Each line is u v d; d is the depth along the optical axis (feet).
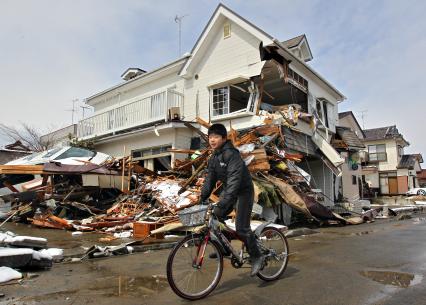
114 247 17.69
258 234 12.37
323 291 11.40
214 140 11.33
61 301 10.36
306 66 43.01
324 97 50.70
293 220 33.73
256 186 27.02
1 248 14.47
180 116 41.96
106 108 61.46
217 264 11.44
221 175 11.50
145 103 45.24
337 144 52.85
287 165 33.86
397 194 96.99
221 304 10.21
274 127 34.91
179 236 22.77
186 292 10.66
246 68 38.99
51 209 30.25
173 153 40.32
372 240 23.12
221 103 40.88
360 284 12.19
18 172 29.73
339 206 43.14
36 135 82.53
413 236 25.13
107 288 11.75
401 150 108.37
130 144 47.55
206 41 42.70
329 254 17.94
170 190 30.07
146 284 12.26
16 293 11.03
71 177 36.01
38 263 14.02
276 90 48.01
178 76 47.26
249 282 12.45
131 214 28.68
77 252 17.52
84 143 51.72
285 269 14.01
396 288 11.68
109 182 35.94
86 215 31.73
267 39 36.40
